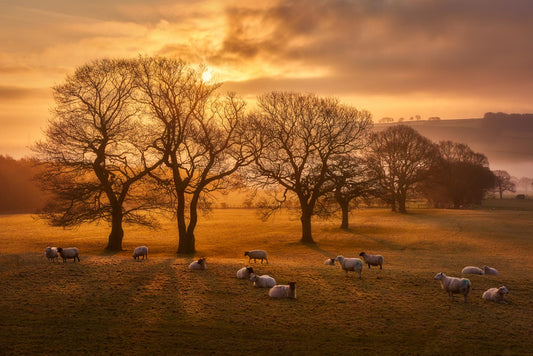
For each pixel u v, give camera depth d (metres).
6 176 130.38
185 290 20.25
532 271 32.88
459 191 121.31
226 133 46.53
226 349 14.12
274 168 54.78
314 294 20.11
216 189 48.19
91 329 15.35
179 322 16.17
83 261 27.22
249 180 54.53
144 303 18.12
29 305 17.52
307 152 54.47
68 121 40.97
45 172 42.53
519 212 101.62
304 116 54.88
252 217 95.50
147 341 14.51
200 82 43.72
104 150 42.69
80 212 42.94
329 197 59.44
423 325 16.30
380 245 53.66
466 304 18.77
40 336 14.64
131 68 41.72
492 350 14.27
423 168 101.19
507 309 18.19
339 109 56.19
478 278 24.58
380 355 13.90
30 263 26.23
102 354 13.49
